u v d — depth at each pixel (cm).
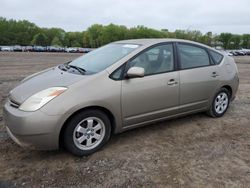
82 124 356
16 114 326
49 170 329
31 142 325
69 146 348
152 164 347
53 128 327
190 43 480
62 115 330
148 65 413
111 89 366
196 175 324
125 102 381
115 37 10788
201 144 410
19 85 388
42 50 6575
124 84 379
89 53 485
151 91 405
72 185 300
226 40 10938
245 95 762
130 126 402
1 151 372
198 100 480
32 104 328
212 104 514
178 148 395
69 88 341
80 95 342
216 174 327
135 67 379
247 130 472
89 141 365
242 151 390
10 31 10269
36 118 320
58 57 3186
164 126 480
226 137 439
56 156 363
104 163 348
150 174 324
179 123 497
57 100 330
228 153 382
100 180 310
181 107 454
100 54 448
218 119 526
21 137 326
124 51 417
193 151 386
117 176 318
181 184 305
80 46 11369
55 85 348
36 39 10069
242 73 1436
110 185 301
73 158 359
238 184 307
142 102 400
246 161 361
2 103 612
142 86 395
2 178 310
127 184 304
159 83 414
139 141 416
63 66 452
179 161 356
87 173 324
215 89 505
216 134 451
